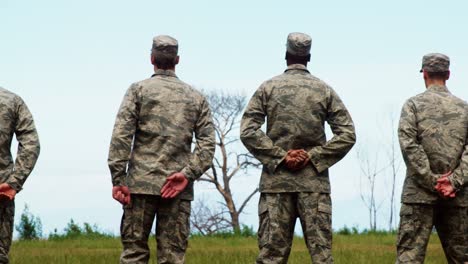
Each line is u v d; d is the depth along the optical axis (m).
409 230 12.59
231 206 58.53
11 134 12.18
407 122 12.59
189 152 12.08
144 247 11.95
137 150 11.97
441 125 12.55
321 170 12.31
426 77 12.84
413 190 12.58
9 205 12.12
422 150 12.45
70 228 29.66
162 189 11.81
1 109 12.08
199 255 19.91
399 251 12.71
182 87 12.10
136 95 11.97
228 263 18.22
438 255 19.95
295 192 12.27
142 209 11.87
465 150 12.55
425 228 12.59
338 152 12.36
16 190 12.06
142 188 11.81
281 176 12.29
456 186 12.41
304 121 12.31
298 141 12.31
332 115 12.44
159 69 12.17
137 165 11.91
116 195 11.87
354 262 18.58
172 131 11.93
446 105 12.62
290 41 12.48
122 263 11.88
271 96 12.41
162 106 11.96
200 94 12.21
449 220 12.63
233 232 30.75
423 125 12.56
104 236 29.67
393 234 30.33
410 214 12.59
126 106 11.94
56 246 25.23
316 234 12.23
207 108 12.21
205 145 12.07
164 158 11.88
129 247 11.91
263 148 12.34
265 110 12.49
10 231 12.14
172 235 11.90
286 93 12.35
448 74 12.83
